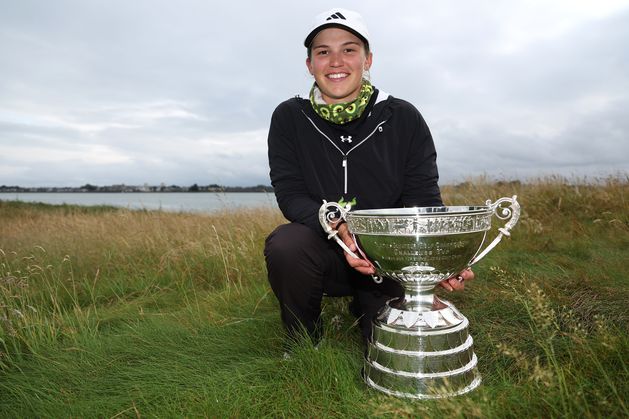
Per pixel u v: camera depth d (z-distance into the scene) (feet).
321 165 7.52
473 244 5.75
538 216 17.87
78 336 8.28
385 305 6.36
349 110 7.18
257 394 5.71
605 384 4.81
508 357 6.34
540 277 9.75
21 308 10.28
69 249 15.60
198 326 8.48
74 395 6.30
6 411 6.03
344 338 7.61
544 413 4.53
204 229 17.57
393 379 5.58
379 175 7.37
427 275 5.83
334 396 5.62
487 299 8.64
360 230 5.88
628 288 8.46
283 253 6.63
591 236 15.01
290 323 7.07
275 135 7.85
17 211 44.27
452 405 4.39
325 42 7.13
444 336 5.60
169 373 6.50
